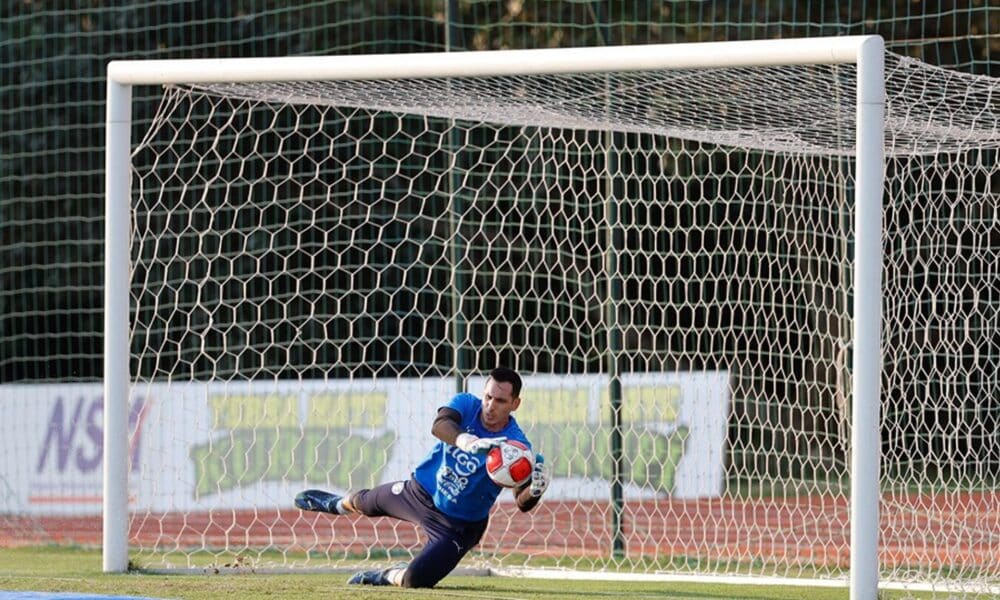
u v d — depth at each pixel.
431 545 25.11
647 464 36.78
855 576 22.36
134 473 40.56
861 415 22.34
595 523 38.75
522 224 38.06
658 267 48.44
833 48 22.86
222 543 37.88
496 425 24.55
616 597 24.95
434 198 51.16
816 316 36.62
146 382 40.72
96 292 57.38
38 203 57.91
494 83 27.55
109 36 57.84
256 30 57.19
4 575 27.00
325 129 52.44
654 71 25.02
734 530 37.88
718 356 48.34
